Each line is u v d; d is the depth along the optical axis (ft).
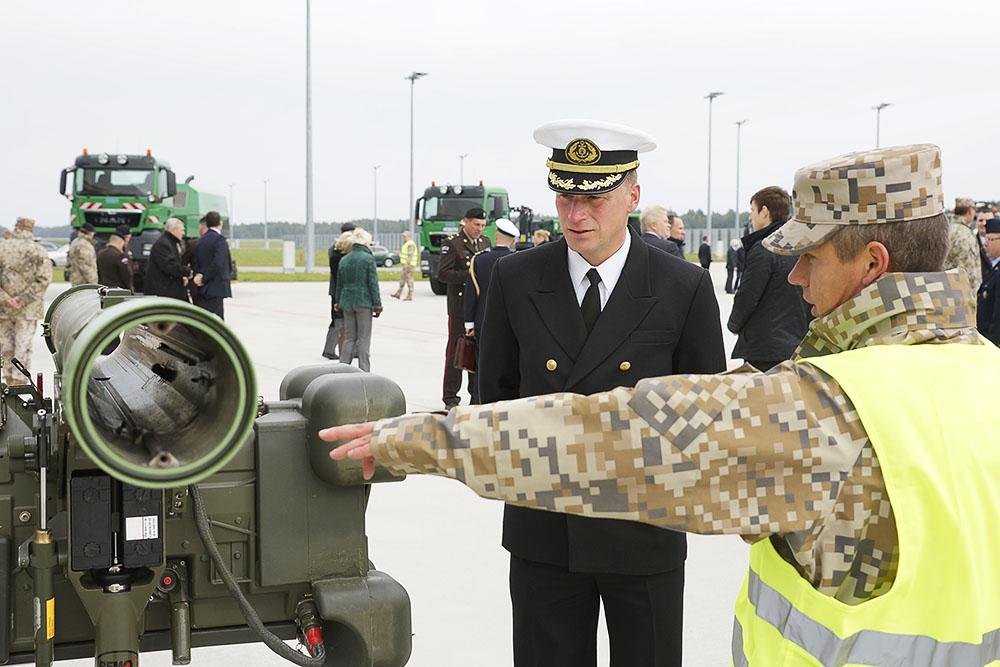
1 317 32.78
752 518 4.16
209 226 46.85
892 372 4.28
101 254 44.88
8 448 7.97
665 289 8.49
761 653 4.45
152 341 7.57
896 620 4.09
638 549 7.91
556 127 8.25
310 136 119.75
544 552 8.18
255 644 12.63
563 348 8.48
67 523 8.04
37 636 7.61
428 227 90.79
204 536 8.11
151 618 8.85
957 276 4.60
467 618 13.43
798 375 4.33
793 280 5.11
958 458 4.16
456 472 4.30
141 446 5.64
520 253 8.96
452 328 30.27
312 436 8.61
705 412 4.19
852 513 4.17
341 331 40.42
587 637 8.40
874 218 4.51
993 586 4.14
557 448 4.23
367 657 8.59
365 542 8.91
